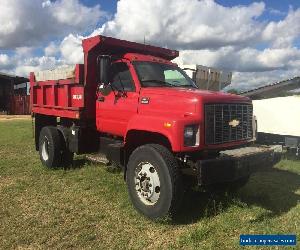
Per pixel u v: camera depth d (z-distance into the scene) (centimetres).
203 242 476
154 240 486
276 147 627
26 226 521
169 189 523
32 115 986
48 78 902
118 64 698
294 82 1033
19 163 903
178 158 554
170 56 847
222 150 588
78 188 697
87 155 780
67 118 838
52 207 596
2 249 457
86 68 761
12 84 3375
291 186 729
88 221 542
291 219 550
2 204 609
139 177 569
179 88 639
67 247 463
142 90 639
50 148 838
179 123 530
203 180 511
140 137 630
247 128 637
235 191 684
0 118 2708
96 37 731
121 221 545
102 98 732
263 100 1004
